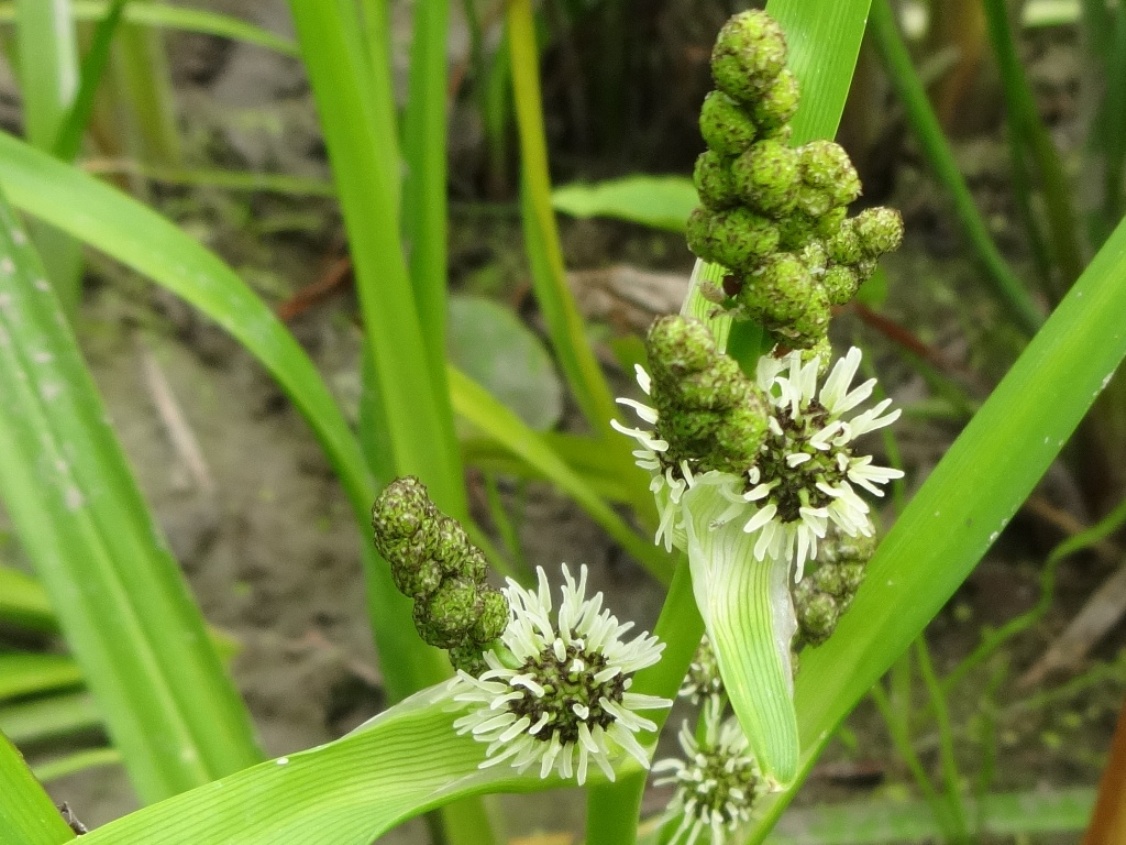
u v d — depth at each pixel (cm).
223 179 37
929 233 40
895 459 24
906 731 25
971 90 42
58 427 16
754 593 10
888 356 35
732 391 8
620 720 10
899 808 24
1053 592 30
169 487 31
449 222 41
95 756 23
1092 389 13
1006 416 13
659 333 8
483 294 38
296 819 10
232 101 45
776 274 8
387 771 11
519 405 32
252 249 39
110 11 22
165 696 15
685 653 11
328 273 38
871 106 39
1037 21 40
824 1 11
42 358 16
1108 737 27
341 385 34
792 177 8
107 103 38
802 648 14
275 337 19
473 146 41
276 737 28
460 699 10
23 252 16
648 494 24
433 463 19
